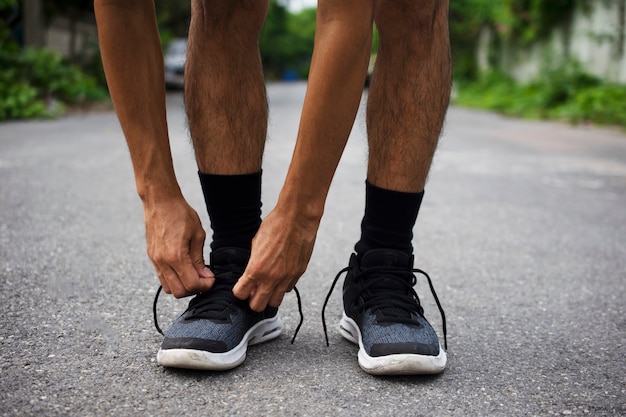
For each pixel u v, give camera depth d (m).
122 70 1.18
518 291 1.89
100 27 1.17
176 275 1.23
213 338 1.25
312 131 1.12
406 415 1.12
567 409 1.15
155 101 1.22
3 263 1.94
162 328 1.49
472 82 17.39
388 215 1.35
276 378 1.25
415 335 1.28
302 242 1.20
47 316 1.53
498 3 14.99
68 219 2.55
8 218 2.53
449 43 1.33
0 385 1.17
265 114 1.40
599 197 3.47
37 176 3.49
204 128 1.35
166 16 15.47
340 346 1.43
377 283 1.36
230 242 1.38
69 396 1.14
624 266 2.18
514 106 11.20
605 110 8.79
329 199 3.23
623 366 1.36
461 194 3.46
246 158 1.36
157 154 1.22
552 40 13.07
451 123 8.80
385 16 1.28
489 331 1.56
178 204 1.24
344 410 1.12
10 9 9.82
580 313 1.71
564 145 6.01
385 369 1.24
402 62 1.30
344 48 1.07
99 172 3.70
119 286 1.78
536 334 1.54
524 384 1.26
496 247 2.40
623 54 10.19
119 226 2.47
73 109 8.78
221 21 1.32
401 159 1.31
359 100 1.12
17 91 7.47
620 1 10.16
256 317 1.37
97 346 1.37
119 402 1.12
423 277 2.01
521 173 4.23
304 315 1.63
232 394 1.17
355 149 5.30
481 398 1.19
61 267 1.93
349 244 2.38
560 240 2.53
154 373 1.25
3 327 1.45
